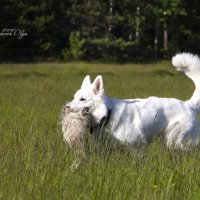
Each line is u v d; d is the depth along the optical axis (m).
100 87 11.65
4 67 49.62
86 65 56.44
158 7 73.31
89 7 69.75
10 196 9.14
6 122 14.87
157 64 60.88
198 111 13.16
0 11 64.81
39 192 9.27
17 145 11.86
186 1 75.00
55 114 17.23
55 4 68.19
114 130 11.82
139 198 9.27
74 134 11.52
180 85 30.98
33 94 24.22
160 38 76.31
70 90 26.31
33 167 10.32
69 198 9.13
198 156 11.55
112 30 73.56
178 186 9.80
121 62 67.12
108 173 10.09
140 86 29.81
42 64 57.06
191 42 74.81
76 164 10.72
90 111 11.64
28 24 65.94
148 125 12.23
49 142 11.69
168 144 12.56
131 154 11.71
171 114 12.59
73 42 67.56
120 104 11.99
